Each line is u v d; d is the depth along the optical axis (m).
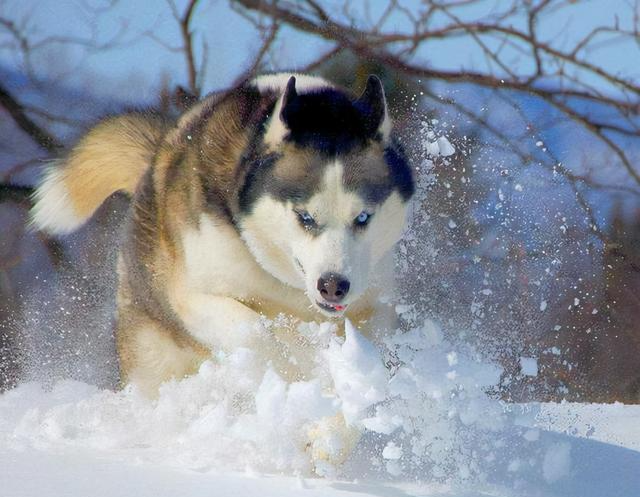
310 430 5.68
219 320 6.29
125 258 7.30
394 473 5.48
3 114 13.55
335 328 6.31
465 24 13.97
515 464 5.64
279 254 6.34
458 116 13.27
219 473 5.23
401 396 5.61
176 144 7.01
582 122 13.98
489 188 11.39
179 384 6.72
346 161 6.14
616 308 12.34
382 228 6.31
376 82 6.38
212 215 6.39
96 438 6.22
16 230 12.45
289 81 6.29
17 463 5.14
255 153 6.38
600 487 5.62
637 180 13.48
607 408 8.25
